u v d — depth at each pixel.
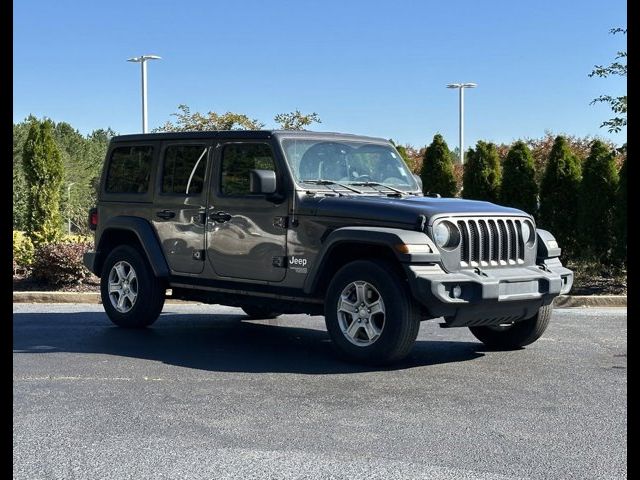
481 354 8.30
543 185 16.02
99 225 10.09
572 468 4.77
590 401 6.31
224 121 21.92
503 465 4.82
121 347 8.55
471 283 7.33
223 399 6.30
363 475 4.62
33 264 14.12
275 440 5.26
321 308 8.23
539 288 7.89
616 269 14.60
